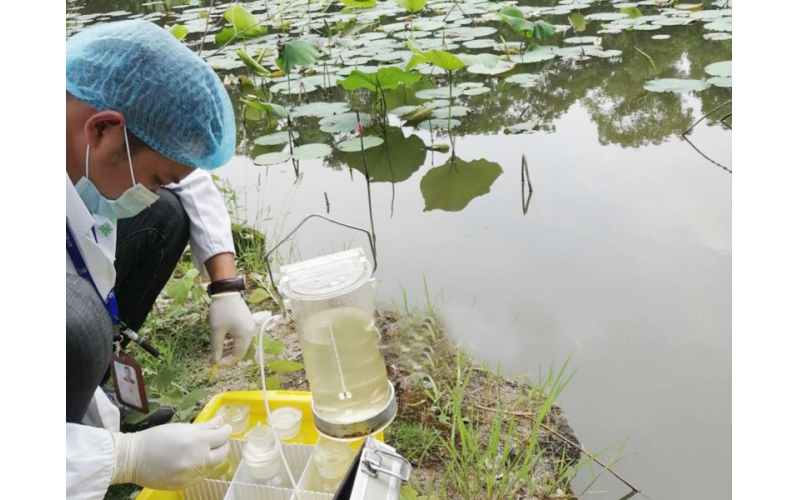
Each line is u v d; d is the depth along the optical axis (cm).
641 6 573
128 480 125
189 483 126
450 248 248
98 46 126
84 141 126
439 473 152
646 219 251
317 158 324
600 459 152
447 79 433
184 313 209
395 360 188
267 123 400
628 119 344
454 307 211
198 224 176
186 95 128
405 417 168
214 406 153
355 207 286
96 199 133
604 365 181
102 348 128
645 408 166
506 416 166
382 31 564
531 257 236
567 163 303
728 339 187
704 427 159
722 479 145
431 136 348
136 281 175
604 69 420
